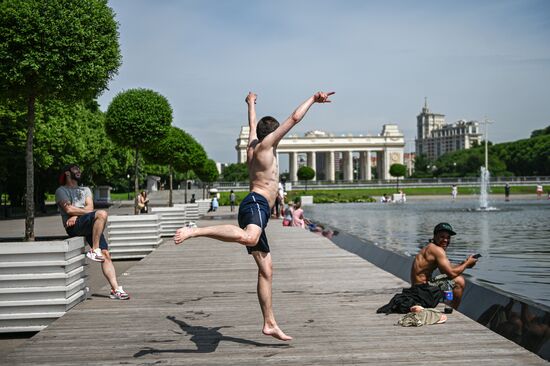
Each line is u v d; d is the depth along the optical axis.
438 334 5.45
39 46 9.21
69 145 35.97
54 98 10.00
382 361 4.66
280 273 9.87
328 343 5.24
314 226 23.86
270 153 4.86
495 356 4.73
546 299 7.90
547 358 5.55
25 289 6.32
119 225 13.26
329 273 9.78
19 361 4.84
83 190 7.53
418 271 6.88
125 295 7.57
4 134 28.45
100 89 10.30
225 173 125.50
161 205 53.31
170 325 6.08
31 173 9.05
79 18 9.55
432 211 37.03
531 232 19.48
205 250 14.05
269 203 4.82
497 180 88.62
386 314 6.43
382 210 40.19
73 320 6.30
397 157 130.25
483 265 11.44
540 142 102.44
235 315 6.54
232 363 4.70
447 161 124.81
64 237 11.31
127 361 4.80
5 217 33.44
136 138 18.34
